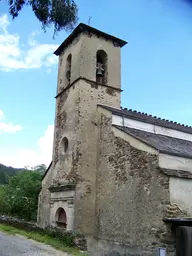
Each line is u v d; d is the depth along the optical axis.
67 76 17.59
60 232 13.12
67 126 15.84
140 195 11.38
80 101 15.11
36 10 6.51
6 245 10.95
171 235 9.82
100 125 15.02
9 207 23.58
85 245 13.09
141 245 10.84
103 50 16.94
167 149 11.45
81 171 14.14
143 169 11.47
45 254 9.92
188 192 10.51
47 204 16.42
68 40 17.44
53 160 16.66
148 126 15.28
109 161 13.73
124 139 13.00
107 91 16.22
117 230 12.31
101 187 13.90
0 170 52.22
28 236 12.95
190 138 16.83
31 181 28.72
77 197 13.70
